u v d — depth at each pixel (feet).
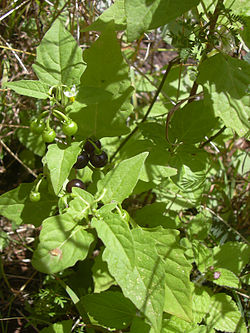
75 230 0.63
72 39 0.69
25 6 1.05
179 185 0.83
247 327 0.85
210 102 0.66
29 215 0.78
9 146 1.09
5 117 1.03
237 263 0.88
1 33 1.06
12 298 0.89
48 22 1.10
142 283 0.60
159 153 0.80
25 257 0.99
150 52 1.29
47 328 0.75
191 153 0.85
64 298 0.84
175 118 0.84
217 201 1.07
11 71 1.07
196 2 0.57
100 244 1.00
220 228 0.97
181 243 0.87
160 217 0.89
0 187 1.07
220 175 1.09
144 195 1.02
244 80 0.67
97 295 0.75
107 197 0.68
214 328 0.83
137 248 0.63
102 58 0.73
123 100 0.75
